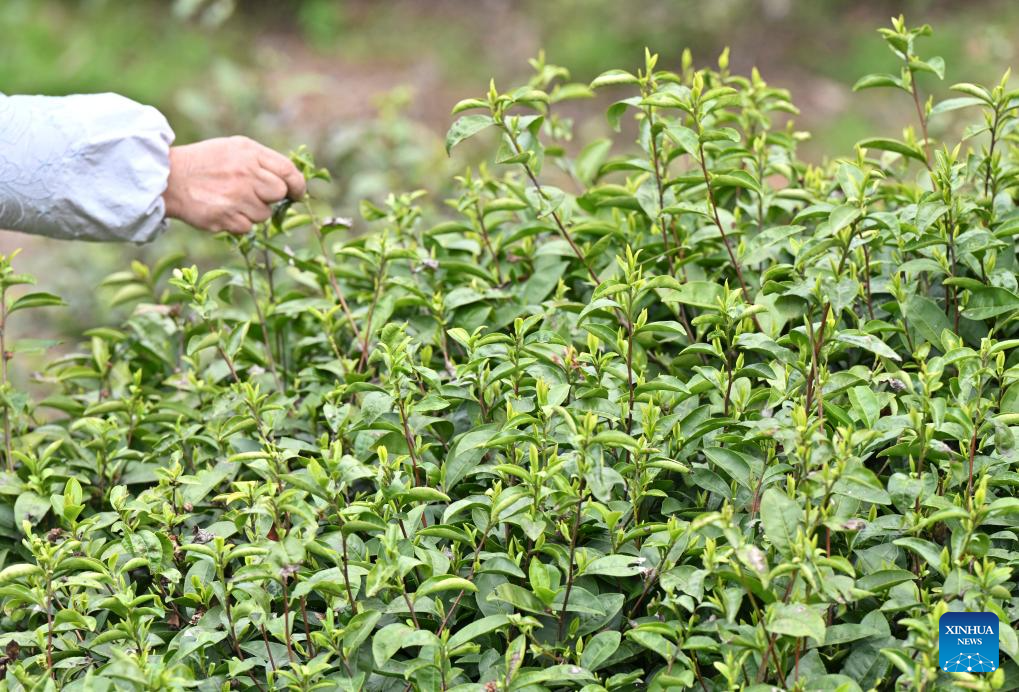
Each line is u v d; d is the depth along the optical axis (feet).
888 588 5.09
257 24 29.07
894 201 7.53
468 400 6.47
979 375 5.44
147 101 24.13
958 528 5.09
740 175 6.56
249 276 7.90
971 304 6.19
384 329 5.96
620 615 5.49
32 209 7.13
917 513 5.08
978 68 22.79
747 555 4.45
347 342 7.69
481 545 5.41
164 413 7.22
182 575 6.00
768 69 24.77
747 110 8.13
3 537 6.73
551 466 5.14
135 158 7.10
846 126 21.90
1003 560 5.32
